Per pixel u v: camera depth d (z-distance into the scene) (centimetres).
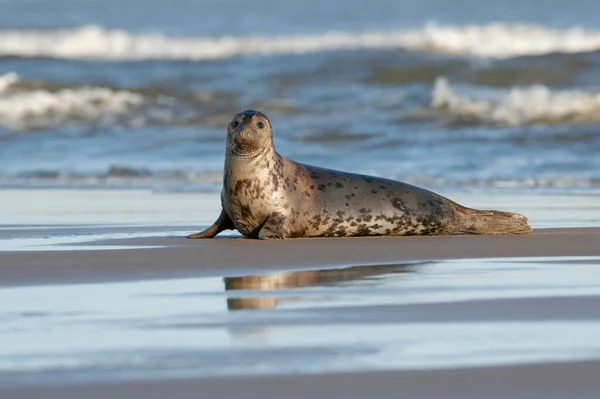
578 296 2462
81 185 6419
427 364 1778
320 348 1911
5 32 14175
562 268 2991
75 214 4869
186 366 1772
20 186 6381
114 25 15775
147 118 9056
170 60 11275
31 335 2044
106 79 10481
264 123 3744
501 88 9700
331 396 1577
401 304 2359
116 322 2170
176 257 3195
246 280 2748
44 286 2655
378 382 1652
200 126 8694
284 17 16088
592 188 6019
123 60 11344
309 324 2133
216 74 10588
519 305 2341
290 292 2544
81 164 7238
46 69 10956
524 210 4938
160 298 2466
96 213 4912
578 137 7625
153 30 15250
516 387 1622
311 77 10312
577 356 1834
